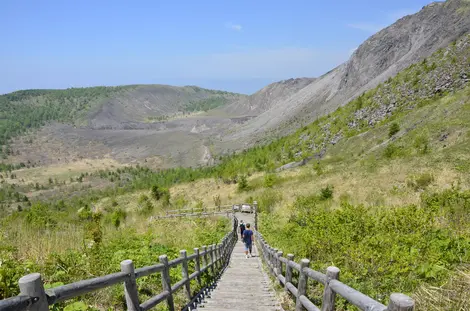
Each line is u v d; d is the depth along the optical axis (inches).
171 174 4800.7
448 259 216.8
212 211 1172.5
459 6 4867.1
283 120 7308.1
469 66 2507.4
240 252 603.8
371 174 1013.2
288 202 960.9
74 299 167.6
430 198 460.8
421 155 1075.3
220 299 247.6
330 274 117.0
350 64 6515.8
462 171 722.2
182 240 486.9
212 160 7239.2
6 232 323.0
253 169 2583.7
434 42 4517.7
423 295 146.9
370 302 81.1
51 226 470.3
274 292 267.6
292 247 390.9
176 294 232.5
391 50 5807.1
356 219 362.6
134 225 739.4
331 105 5940.0
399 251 240.8
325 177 1228.5
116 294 184.4
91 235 348.8
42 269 201.0
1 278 143.3
